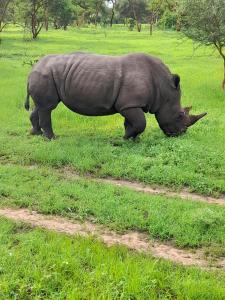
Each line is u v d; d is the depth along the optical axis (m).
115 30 61.09
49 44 34.81
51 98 10.27
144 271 5.33
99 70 9.84
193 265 5.70
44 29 57.66
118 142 10.20
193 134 10.72
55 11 55.91
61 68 10.11
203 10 15.31
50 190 7.77
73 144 10.09
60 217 6.95
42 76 10.15
